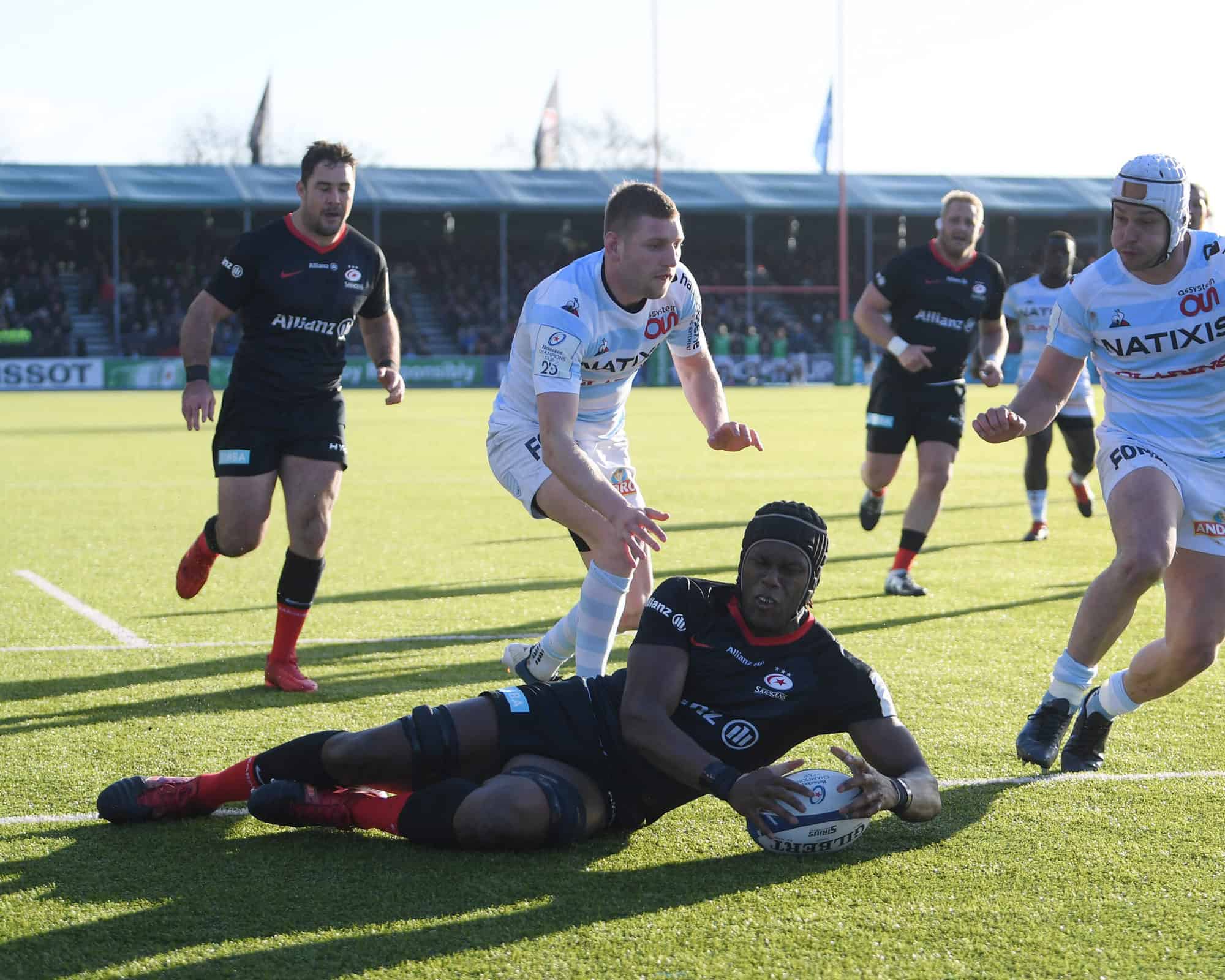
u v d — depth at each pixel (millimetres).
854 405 39531
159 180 52750
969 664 7270
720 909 3902
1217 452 5254
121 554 11344
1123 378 5426
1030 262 64875
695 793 4418
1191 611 5086
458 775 4375
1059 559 11352
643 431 28391
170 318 52625
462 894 3992
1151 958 3596
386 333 7535
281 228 6891
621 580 5652
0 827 4582
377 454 22359
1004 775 5273
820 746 5633
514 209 55062
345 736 4348
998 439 5270
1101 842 4516
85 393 47594
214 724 5996
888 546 12109
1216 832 4609
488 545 12141
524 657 6312
